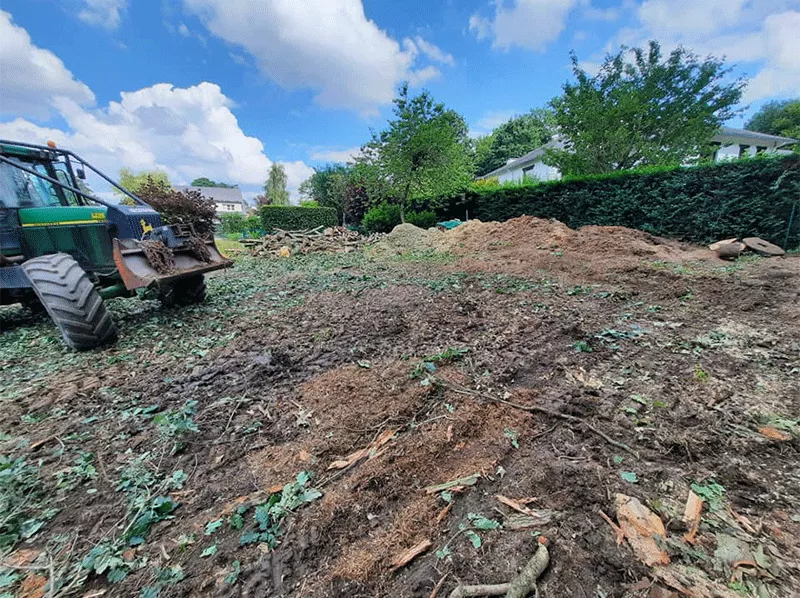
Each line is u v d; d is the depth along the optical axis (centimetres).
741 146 1725
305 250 1048
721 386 215
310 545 125
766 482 143
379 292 504
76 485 156
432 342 308
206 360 289
